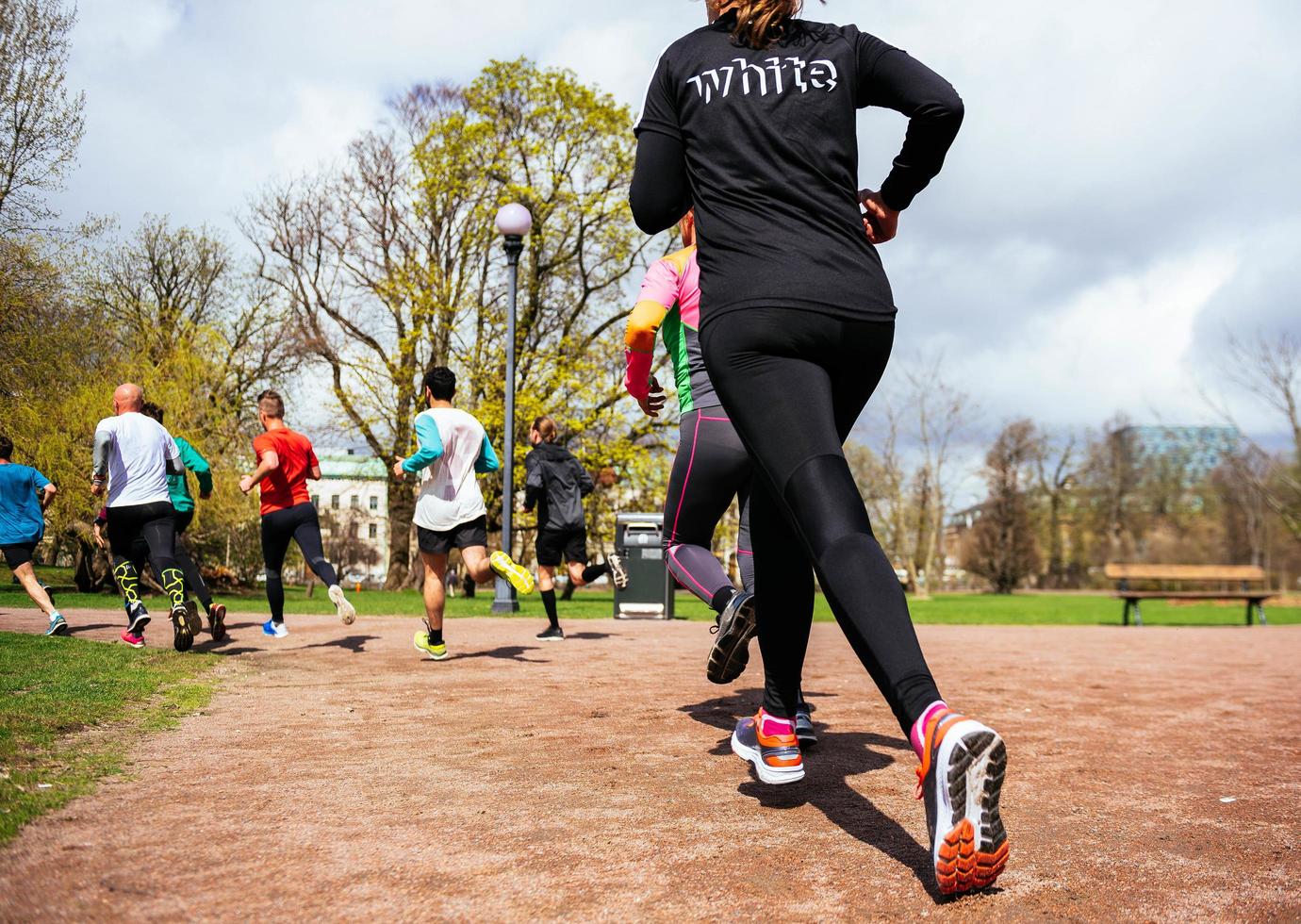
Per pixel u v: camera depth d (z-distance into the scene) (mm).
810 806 2709
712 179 2227
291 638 7746
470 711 4336
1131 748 3826
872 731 4016
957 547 73500
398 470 6203
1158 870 2205
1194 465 63531
